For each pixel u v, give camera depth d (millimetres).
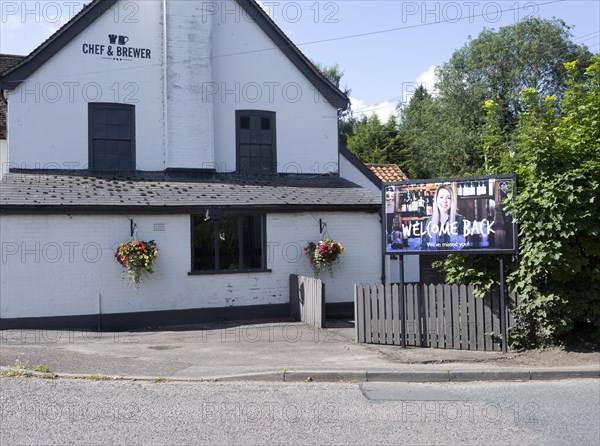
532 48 40781
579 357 9953
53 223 14047
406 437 6344
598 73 11141
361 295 11766
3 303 13594
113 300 14523
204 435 6348
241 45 17875
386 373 9078
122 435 6316
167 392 8211
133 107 16688
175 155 16672
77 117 16062
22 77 15570
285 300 16266
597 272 10266
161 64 17031
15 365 9531
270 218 16234
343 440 6230
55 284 14031
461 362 9852
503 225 10359
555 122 10609
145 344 11938
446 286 11078
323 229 16656
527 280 10250
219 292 15617
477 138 40875
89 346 11617
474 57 43562
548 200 10016
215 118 17531
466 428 6652
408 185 11125
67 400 7699
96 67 16312
